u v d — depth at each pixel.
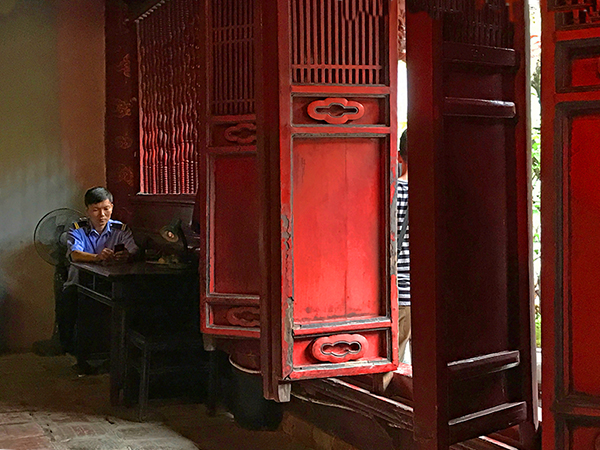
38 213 6.89
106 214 6.09
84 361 5.87
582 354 2.23
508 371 2.62
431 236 2.31
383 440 3.66
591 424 2.23
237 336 3.78
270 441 4.38
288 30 3.01
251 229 3.77
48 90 6.88
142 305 4.98
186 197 5.73
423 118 2.32
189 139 5.88
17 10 6.75
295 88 3.02
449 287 2.42
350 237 3.18
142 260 5.90
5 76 6.72
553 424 2.27
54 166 6.93
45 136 6.89
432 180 2.30
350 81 3.12
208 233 3.84
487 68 2.54
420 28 2.33
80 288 5.75
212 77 3.82
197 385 5.13
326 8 3.08
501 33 2.59
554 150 2.22
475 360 2.46
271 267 3.05
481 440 2.89
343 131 3.11
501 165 2.60
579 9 2.17
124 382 4.95
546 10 2.22
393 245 3.22
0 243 6.77
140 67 6.64
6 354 6.70
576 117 2.21
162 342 4.68
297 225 3.08
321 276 3.13
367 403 3.50
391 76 3.16
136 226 6.67
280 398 3.07
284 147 3.00
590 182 2.20
